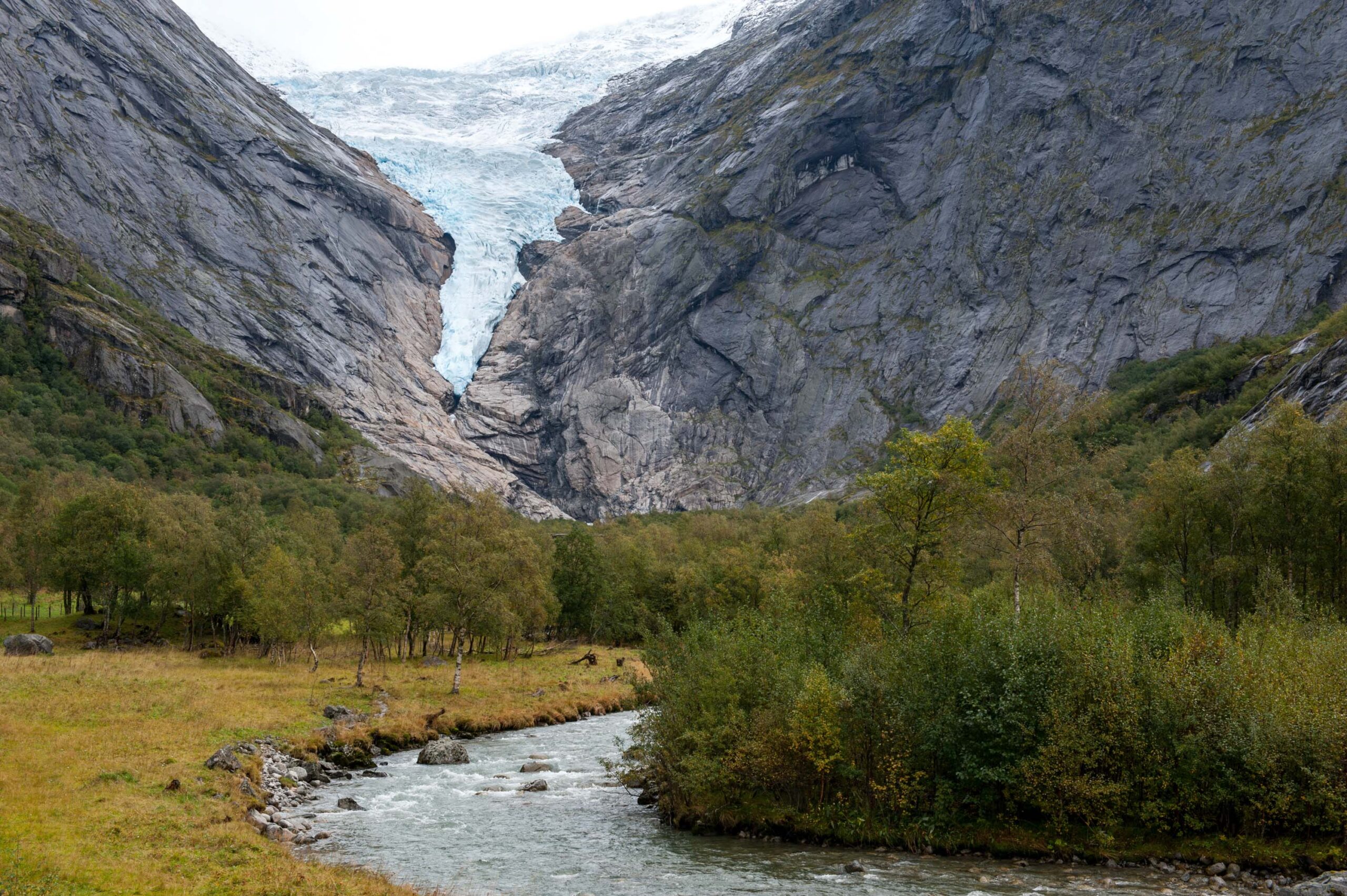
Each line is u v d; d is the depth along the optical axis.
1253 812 28.06
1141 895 25.16
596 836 32.50
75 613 92.25
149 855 24.66
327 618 71.19
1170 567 61.88
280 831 30.66
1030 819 30.59
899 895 25.64
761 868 28.50
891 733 31.73
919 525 41.75
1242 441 60.50
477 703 60.53
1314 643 33.16
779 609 42.09
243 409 190.25
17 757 33.66
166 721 44.22
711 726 34.00
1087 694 30.48
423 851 30.30
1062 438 44.56
